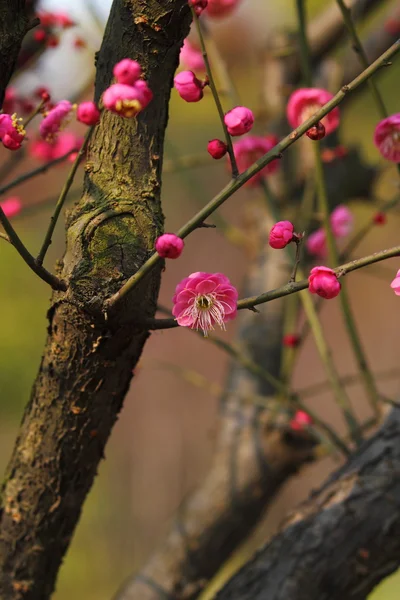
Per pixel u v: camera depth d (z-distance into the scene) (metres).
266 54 1.66
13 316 3.54
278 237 1.04
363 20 1.57
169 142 1.42
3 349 3.50
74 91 1.33
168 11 1.05
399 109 3.24
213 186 4.15
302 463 1.44
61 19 1.29
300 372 4.96
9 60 1.09
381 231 3.92
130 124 1.07
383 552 1.17
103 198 1.06
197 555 1.42
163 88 1.07
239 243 1.65
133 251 1.06
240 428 1.49
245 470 1.45
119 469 4.57
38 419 1.11
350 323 1.25
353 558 1.17
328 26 1.57
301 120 1.18
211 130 3.97
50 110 1.10
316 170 1.23
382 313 5.26
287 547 1.18
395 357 5.11
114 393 1.10
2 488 1.14
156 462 4.65
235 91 1.34
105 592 3.66
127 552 3.98
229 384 1.56
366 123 3.31
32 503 1.13
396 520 1.17
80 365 1.09
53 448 1.11
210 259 5.11
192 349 5.04
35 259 1.04
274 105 1.61
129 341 1.08
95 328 1.07
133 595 1.37
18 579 1.14
